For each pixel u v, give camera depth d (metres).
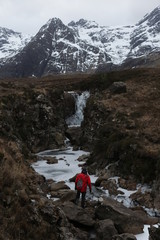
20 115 38.88
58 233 12.93
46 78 88.94
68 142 43.47
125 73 63.62
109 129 33.00
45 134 40.62
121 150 26.86
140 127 32.75
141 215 17.22
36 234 12.14
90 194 21.02
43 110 41.97
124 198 20.72
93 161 29.72
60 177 25.92
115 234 14.69
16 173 15.52
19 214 12.41
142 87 51.47
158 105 41.38
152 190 20.81
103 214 16.53
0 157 15.60
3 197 12.79
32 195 14.38
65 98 51.16
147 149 25.58
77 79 68.56
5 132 30.05
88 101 46.50
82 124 44.00
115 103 43.03
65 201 18.72
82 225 15.62
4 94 40.53
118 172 25.80
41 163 31.62
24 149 32.09
